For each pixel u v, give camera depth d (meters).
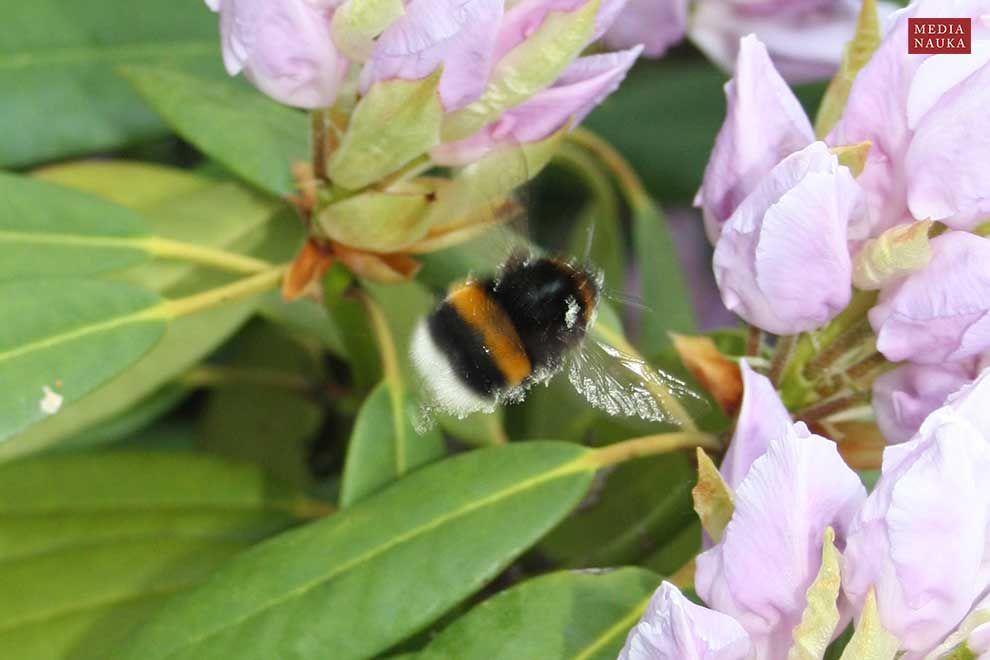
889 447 0.26
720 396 0.29
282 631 0.28
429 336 0.30
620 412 0.29
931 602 0.26
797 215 0.27
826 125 0.28
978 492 0.25
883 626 0.26
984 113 0.27
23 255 0.30
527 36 0.28
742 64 0.28
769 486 0.26
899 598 0.26
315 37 0.28
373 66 0.28
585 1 0.28
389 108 0.28
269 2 0.28
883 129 0.28
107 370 0.29
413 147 0.29
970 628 0.26
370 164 0.29
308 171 0.30
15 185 0.31
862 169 0.27
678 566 0.31
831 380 0.29
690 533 0.31
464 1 0.28
